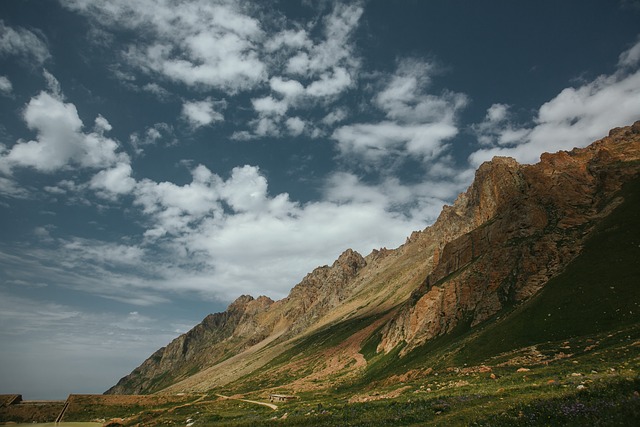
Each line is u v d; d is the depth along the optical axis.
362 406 50.41
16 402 131.00
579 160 168.38
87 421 116.62
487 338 87.06
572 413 22.02
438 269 178.62
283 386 165.38
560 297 86.81
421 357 111.06
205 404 115.19
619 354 49.81
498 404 31.56
